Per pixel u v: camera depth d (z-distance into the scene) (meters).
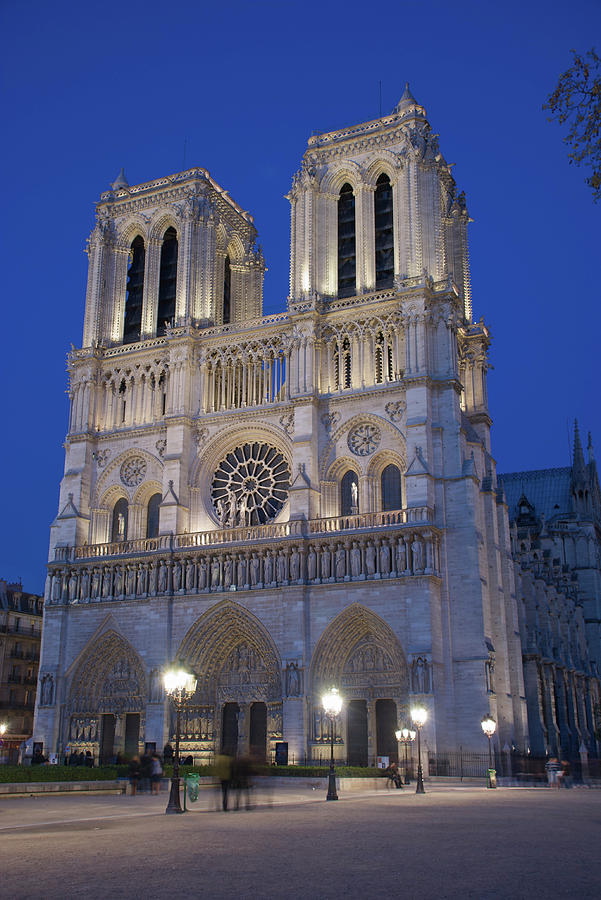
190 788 46.09
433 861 22.06
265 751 81.75
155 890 17.92
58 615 89.75
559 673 104.12
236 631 83.38
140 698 85.81
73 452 96.44
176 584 85.06
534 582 103.94
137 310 103.31
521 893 17.53
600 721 117.88
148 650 84.38
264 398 90.44
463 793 58.22
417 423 80.50
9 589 123.62
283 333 90.94
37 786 51.75
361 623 77.44
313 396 85.69
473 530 77.44
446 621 76.19
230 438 91.00
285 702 76.75
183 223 99.31
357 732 77.06
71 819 35.94
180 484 89.69
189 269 97.00
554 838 27.39
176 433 91.56
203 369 94.25
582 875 19.81
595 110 27.95
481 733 72.38
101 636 87.31
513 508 147.12
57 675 88.00
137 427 95.00
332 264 91.69
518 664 82.69
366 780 63.81
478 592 75.81
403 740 72.38
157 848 24.94
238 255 109.12
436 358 83.50
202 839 27.25
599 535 146.50
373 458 83.50
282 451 88.25
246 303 107.81
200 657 83.56
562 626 112.19
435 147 92.12
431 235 87.75
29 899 16.97
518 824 32.47
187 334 93.81
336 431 85.25
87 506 94.81
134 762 55.84
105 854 23.67
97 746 85.94
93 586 89.38
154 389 96.12
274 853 23.64
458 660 74.81
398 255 88.38
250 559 82.44
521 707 80.81
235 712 83.62
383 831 29.64
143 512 93.50
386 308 86.06
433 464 80.25
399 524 77.12
